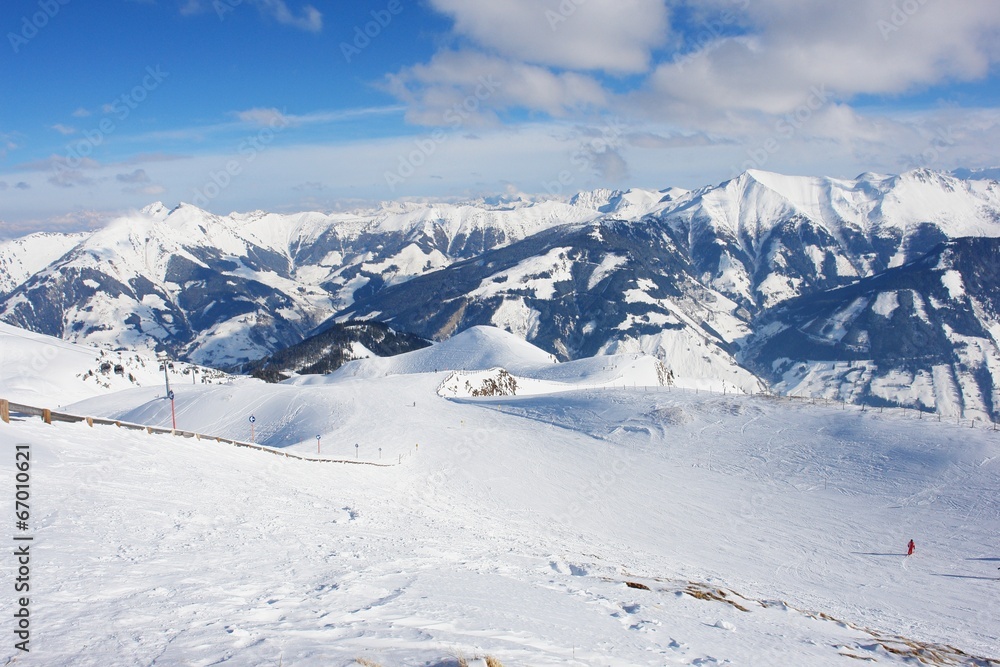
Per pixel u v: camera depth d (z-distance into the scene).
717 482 56.34
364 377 164.12
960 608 31.69
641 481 57.00
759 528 45.16
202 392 103.44
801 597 31.12
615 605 19.17
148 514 19.81
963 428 61.00
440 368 166.88
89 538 16.14
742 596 25.80
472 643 11.86
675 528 45.16
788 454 61.34
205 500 23.98
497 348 179.12
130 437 31.88
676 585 24.80
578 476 58.84
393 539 25.14
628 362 159.00
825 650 18.20
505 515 45.12
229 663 9.38
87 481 22.00
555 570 24.72
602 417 80.62
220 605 12.66
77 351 161.75
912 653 20.73
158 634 10.50
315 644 10.70
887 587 34.50
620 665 12.50
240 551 17.94
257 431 84.62
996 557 38.81
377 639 11.36
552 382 142.12
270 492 29.94
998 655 24.92
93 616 11.04
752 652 16.14
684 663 13.82
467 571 20.80
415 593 16.03
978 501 46.69
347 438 73.44
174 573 14.55
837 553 40.16
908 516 45.88
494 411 91.31
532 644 12.69
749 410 76.06
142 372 161.62
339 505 31.53
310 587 15.28
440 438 73.88
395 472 55.12
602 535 42.22
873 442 60.44
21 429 26.23
